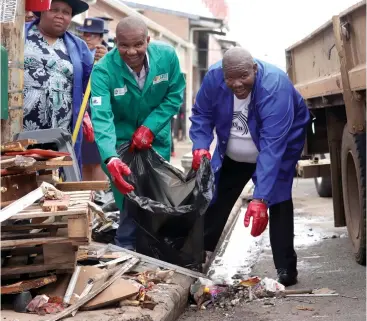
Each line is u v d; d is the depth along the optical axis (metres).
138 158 6.11
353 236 6.96
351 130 6.40
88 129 7.50
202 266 6.18
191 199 5.89
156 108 6.30
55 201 4.56
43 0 5.83
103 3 18.73
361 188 6.44
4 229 4.70
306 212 10.36
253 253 7.73
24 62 6.27
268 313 5.30
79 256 5.44
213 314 5.33
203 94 5.91
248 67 5.47
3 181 4.56
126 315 4.50
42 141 5.78
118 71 6.07
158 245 5.89
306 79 8.79
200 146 5.93
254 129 5.77
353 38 6.29
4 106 4.98
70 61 6.51
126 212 6.26
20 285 4.48
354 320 5.04
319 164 10.18
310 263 7.01
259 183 5.52
